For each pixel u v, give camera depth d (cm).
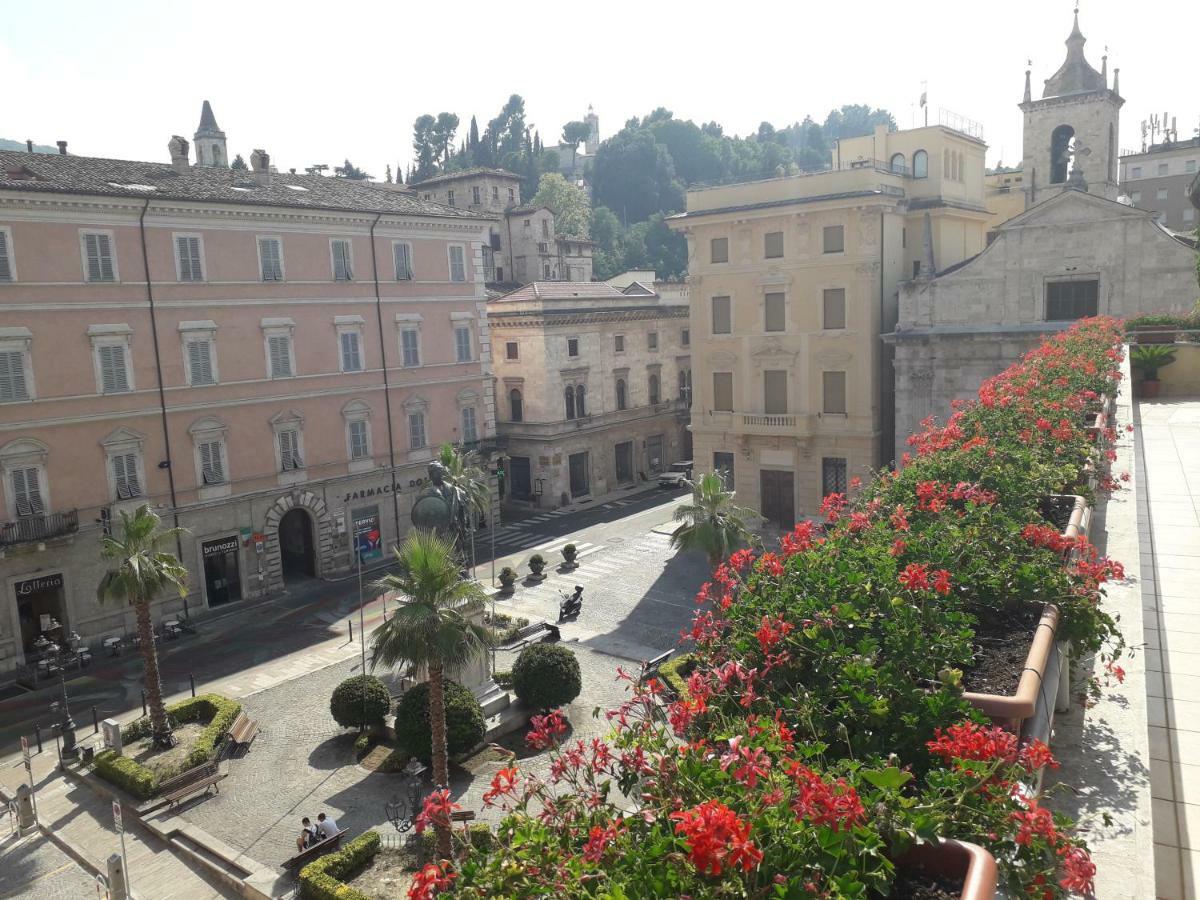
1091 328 3238
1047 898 615
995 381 2456
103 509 4231
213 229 4606
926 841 598
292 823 2731
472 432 6075
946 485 1452
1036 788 765
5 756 3291
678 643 4009
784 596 988
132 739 3266
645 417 7688
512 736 3206
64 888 2528
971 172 6122
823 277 5219
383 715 3206
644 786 708
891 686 790
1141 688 1073
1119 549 1416
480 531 6219
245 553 4806
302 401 5038
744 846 539
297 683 3784
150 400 4391
